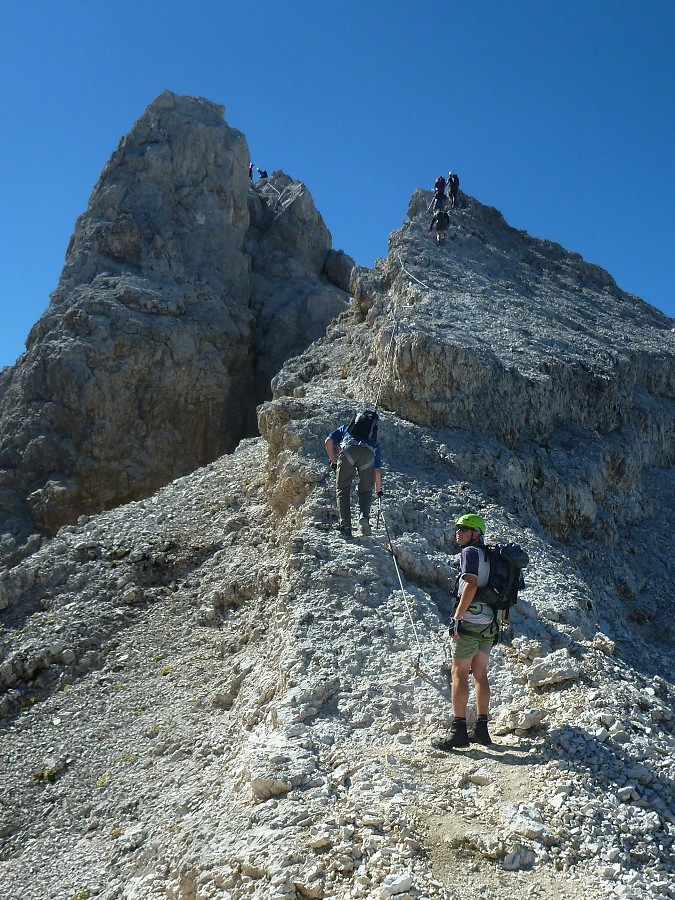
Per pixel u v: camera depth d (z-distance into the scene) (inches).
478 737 247.4
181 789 292.8
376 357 573.0
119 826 295.4
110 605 434.9
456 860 197.5
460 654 246.4
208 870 212.7
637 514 601.9
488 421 524.1
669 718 268.7
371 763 235.3
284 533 403.9
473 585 244.1
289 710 265.0
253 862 204.2
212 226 1258.0
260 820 219.8
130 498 1051.9
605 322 826.8
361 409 475.5
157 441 1080.8
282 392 727.1
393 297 720.3
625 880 194.4
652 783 230.4
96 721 363.9
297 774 230.4
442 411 511.8
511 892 188.9
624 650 390.0
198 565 458.3
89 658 404.8
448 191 914.1
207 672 368.5
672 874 200.8
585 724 251.6
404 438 479.5
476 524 255.3
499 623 253.4
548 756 238.2
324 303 1272.1
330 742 252.1
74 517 1011.9
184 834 249.8
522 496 490.3
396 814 210.4
